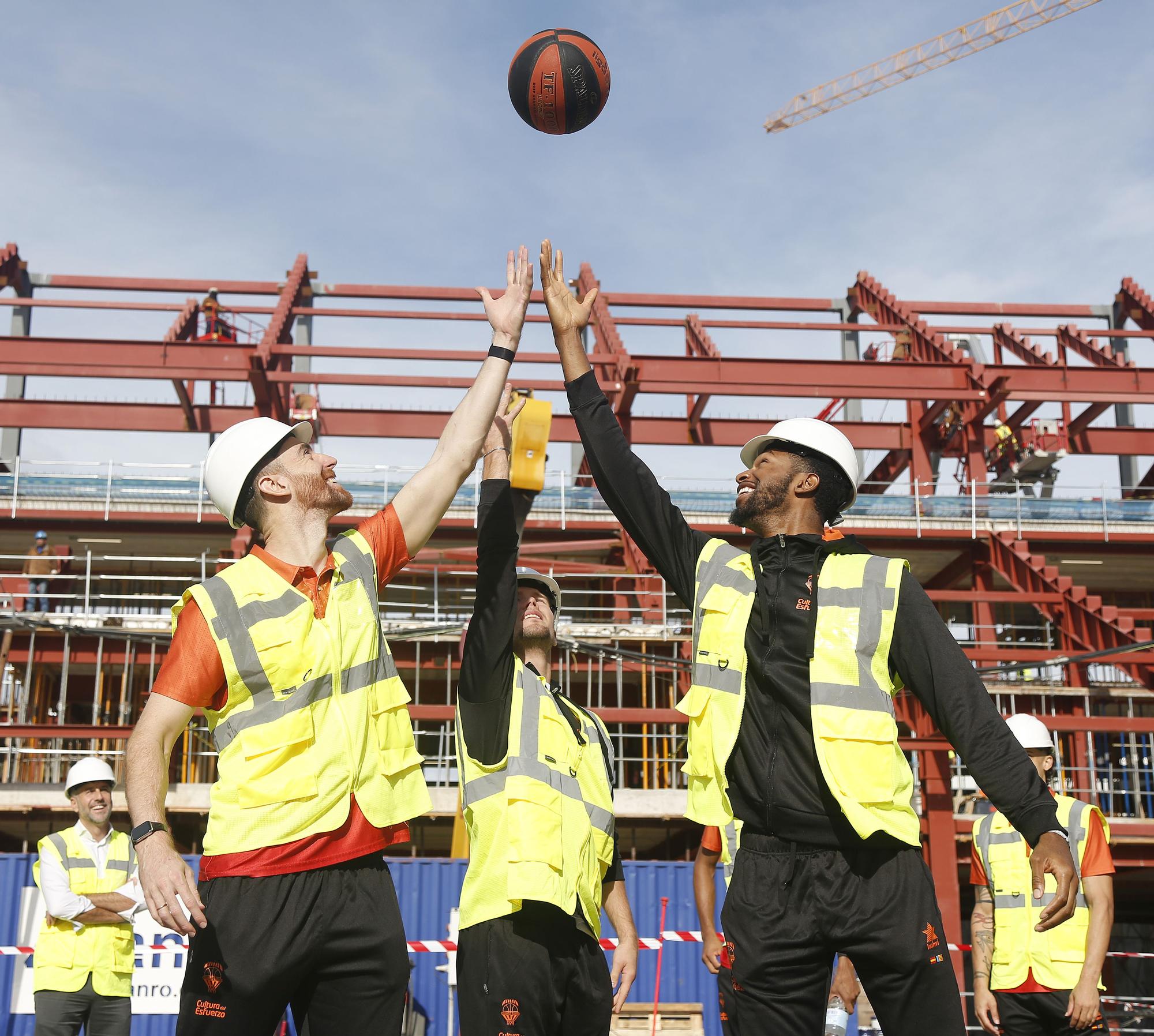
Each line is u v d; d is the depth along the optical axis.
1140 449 28.61
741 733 3.68
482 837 4.62
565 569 26.36
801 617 3.66
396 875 15.55
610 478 4.16
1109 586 30.31
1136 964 28.91
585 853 4.75
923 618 3.62
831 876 3.48
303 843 3.36
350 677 3.58
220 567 27.36
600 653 15.83
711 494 25.41
